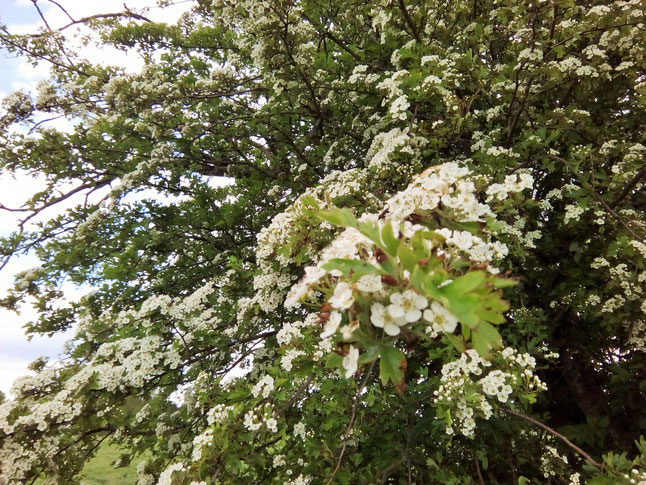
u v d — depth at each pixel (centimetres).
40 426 292
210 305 427
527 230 358
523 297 382
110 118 583
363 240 120
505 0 321
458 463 322
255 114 525
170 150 576
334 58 616
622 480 184
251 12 415
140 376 333
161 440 382
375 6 452
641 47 342
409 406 294
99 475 620
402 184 311
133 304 530
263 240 299
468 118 357
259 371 409
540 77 363
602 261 338
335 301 104
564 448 348
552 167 334
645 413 367
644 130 369
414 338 114
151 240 539
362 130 493
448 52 413
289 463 289
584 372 428
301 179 529
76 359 396
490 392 212
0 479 281
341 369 108
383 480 262
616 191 344
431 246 125
